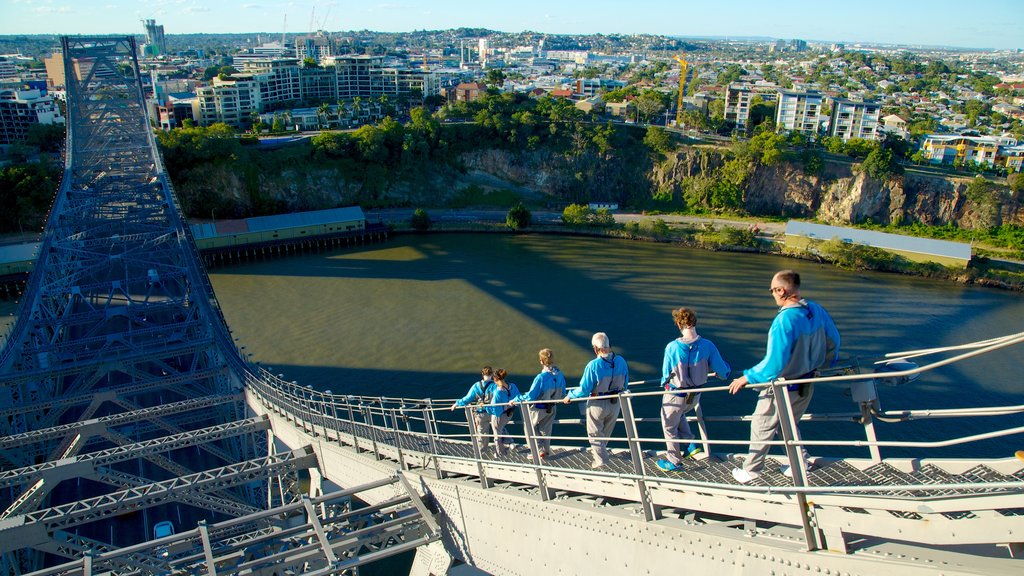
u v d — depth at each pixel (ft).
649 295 327.88
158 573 66.44
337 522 71.51
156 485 91.04
